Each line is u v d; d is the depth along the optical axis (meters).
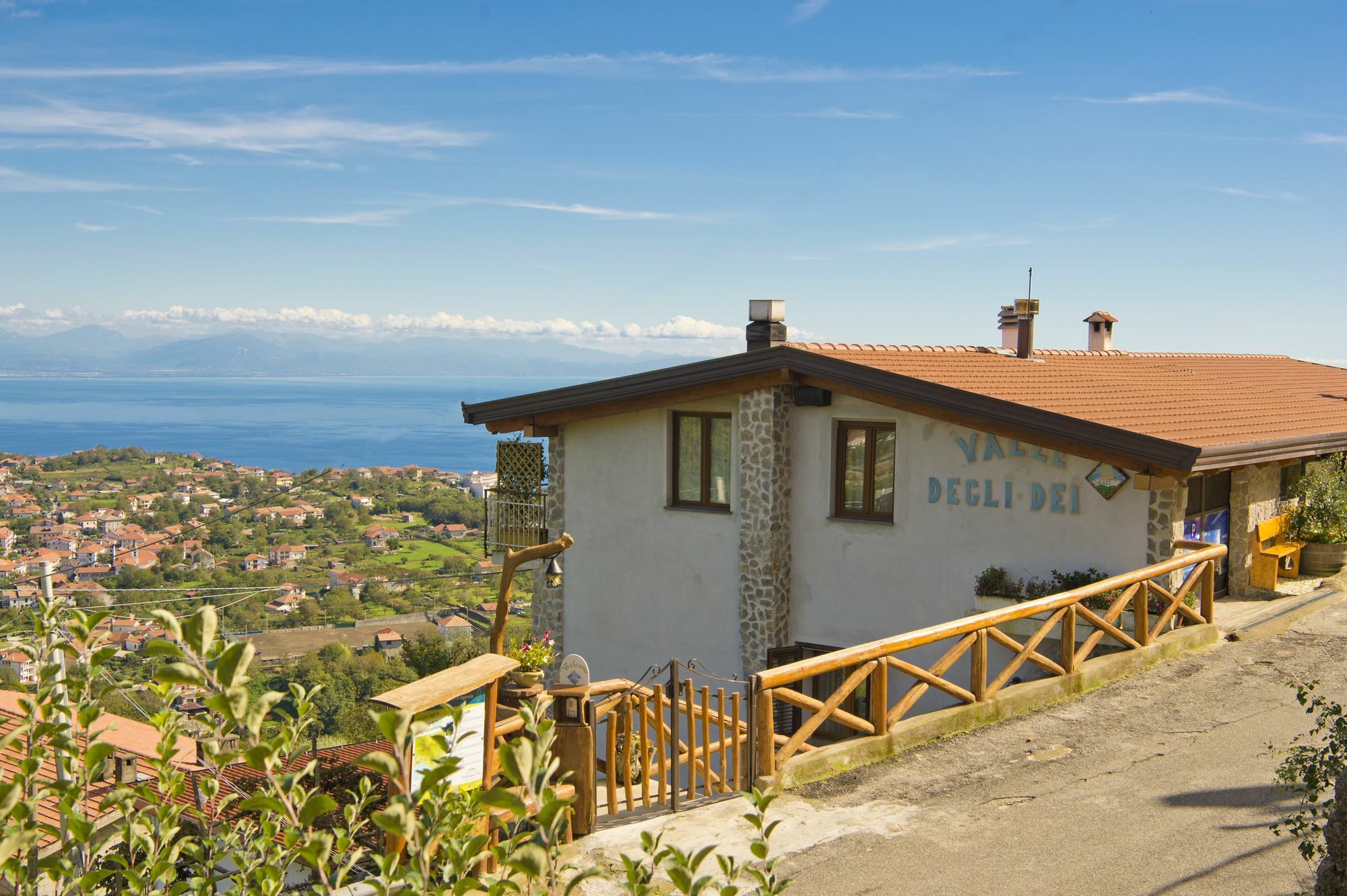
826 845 6.96
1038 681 9.95
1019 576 12.54
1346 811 4.88
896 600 13.48
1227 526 14.10
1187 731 8.87
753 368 13.71
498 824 6.29
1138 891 6.16
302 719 3.21
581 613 16.09
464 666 6.25
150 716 3.54
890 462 13.63
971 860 6.64
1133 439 11.24
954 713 9.15
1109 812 7.29
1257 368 24.75
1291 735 8.62
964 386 13.59
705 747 8.11
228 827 3.52
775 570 14.01
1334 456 16.03
